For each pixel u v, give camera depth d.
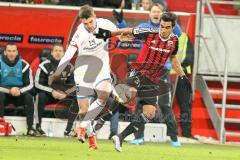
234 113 51.19
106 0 51.62
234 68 53.50
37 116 45.22
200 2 51.59
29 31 48.41
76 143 39.81
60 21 48.38
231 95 51.97
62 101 44.66
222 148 43.69
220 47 52.91
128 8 51.72
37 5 48.41
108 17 48.22
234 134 49.62
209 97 50.62
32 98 44.75
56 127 45.81
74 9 48.50
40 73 45.09
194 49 51.16
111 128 44.69
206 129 50.78
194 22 51.44
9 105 46.00
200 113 50.97
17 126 45.91
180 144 42.97
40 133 45.03
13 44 44.62
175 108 49.41
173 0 56.53
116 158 30.34
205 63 52.56
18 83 45.09
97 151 34.22
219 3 55.81
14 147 34.94
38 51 48.59
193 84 50.78
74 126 44.72
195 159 32.75
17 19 48.31
